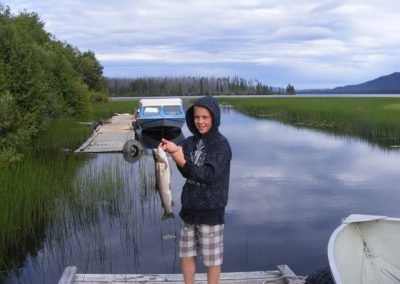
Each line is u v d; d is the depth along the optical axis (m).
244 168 14.19
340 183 11.94
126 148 16.34
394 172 13.37
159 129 23.56
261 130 27.67
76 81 32.38
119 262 6.73
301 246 7.38
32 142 18.14
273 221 8.68
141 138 21.92
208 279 3.92
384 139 21.72
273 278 5.17
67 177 10.45
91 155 16.48
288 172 13.47
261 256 6.98
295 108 39.72
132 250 7.16
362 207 9.62
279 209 9.48
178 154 3.65
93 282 5.11
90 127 25.42
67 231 7.97
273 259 6.88
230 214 9.15
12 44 16.02
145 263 6.71
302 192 10.96
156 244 7.43
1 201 7.58
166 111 23.83
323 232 8.04
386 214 9.12
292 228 8.27
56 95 24.23
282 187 11.48
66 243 7.45
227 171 3.83
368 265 5.14
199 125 3.78
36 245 7.37
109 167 11.23
